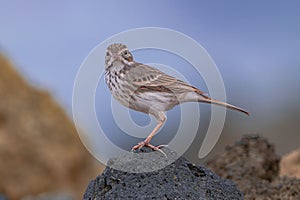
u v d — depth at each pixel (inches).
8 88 1073.5
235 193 449.4
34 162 1027.3
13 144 1022.4
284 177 652.7
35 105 1082.7
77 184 1053.8
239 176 656.4
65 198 991.6
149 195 418.0
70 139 1079.0
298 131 1384.1
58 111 1104.2
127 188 424.5
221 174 670.5
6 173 1003.9
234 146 693.9
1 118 1036.5
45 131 1058.1
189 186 429.7
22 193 1002.1
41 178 1024.2
